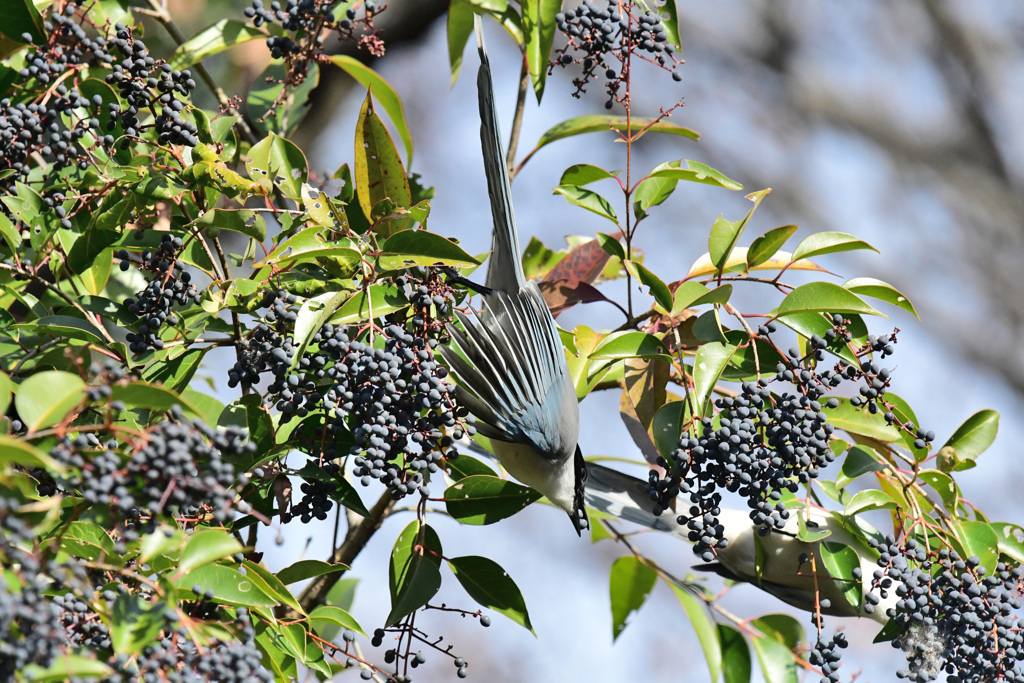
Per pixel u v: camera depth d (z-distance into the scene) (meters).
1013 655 7.66
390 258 7.61
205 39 7.84
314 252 7.59
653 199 7.74
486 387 7.62
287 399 7.55
